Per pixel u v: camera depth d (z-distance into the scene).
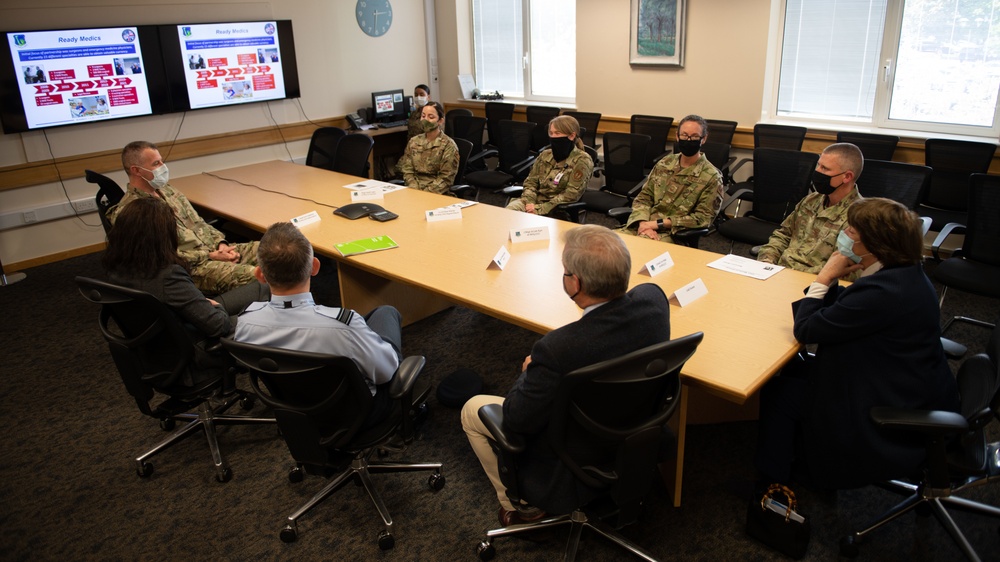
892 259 1.77
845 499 2.22
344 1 6.35
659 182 3.60
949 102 4.50
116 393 3.08
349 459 2.04
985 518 2.12
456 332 3.53
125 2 4.96
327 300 4.04
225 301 2.92
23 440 2.72
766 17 4.88
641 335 1.61
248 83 5.73
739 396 1.74
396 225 3.37
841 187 2.76
